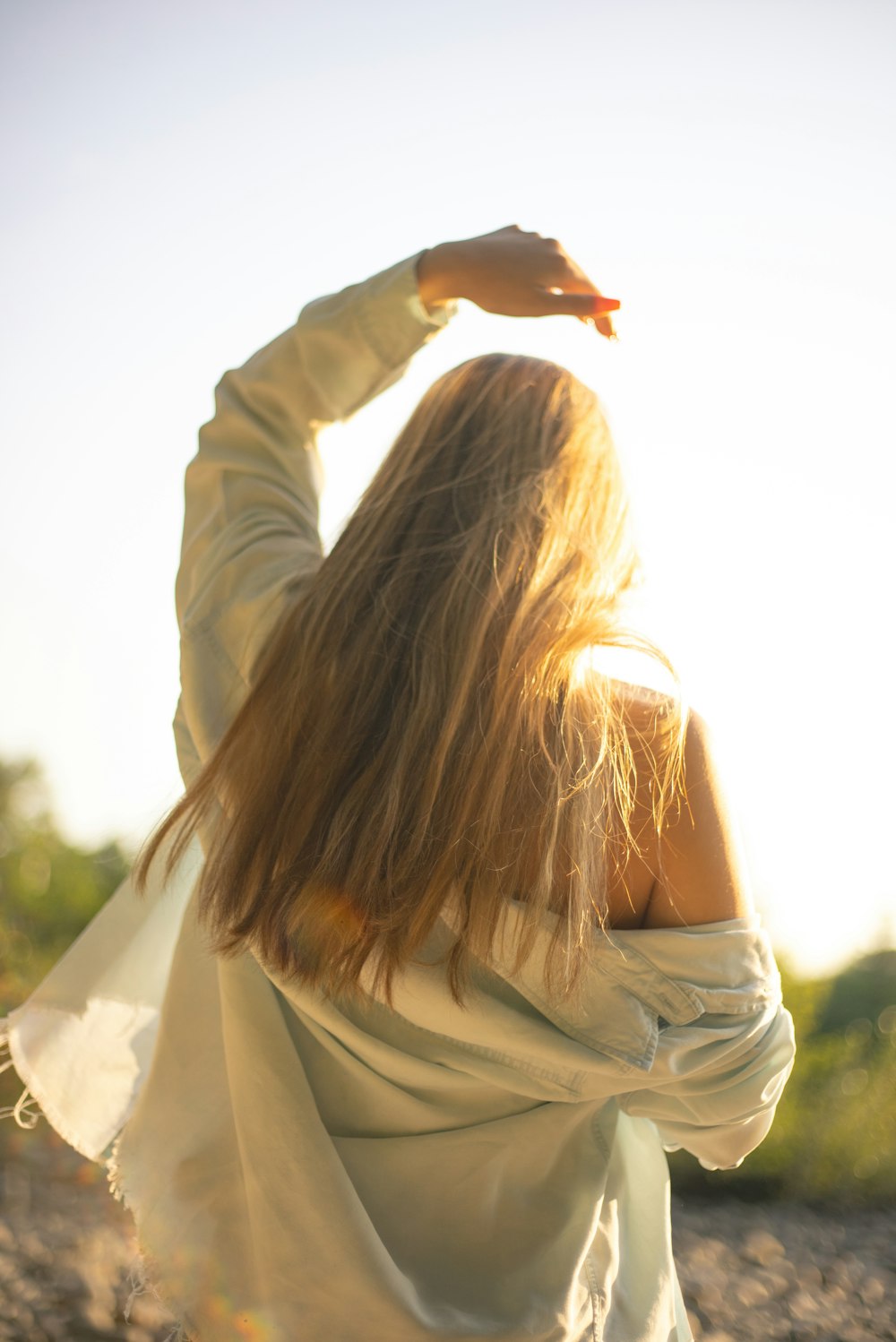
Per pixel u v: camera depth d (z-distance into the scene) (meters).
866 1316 2.90
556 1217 1.25
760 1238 3.62
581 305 1.39
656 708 1.18
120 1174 1.40
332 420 1.56
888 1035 5.00
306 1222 1.22
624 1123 1.41
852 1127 4.29
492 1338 1.18
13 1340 2.43
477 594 1.19
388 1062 1.24
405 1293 1.19
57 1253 3.00
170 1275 1.32
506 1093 1.25
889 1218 4.01
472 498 1.27
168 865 1.34
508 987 1.19
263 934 1.19
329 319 1.50
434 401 1.38
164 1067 1.42
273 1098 1.26
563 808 1.13
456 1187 1.24
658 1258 1.36
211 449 1.55
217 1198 1.34
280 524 1.48
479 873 1.13
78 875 6.06
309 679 1.22
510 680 1.14
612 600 1.24
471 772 1.13
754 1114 1.25
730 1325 2.80
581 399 1.36
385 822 1.14
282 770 1.21
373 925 1.14
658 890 1.19
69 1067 1.52
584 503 1.28
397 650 1.21
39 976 5.09
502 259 1.42
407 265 1.47
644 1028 1.15
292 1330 1.21
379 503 1.31
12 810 6.66
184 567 1.54
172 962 1.46
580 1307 1.24
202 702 1.41
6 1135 4.23
